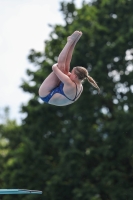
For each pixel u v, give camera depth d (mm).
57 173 66812
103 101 68500
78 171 65938
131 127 61094
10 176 71938
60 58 24406
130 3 68438
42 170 70562
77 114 67000
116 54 66188
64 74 24344
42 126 72375
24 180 70438
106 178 62125
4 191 30047
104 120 68750
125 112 62250
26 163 71062
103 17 70250
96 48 67875
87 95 67000
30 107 72188
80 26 70062
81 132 66812
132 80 65750
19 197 70688
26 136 74000
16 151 72375
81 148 67312
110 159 64625
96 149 63688
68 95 24625
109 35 68688
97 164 67250
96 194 63031
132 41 65000
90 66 68688
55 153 73500
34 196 68812
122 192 61531
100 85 66312
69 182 68000
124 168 64438
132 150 60688
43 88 25141
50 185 66000
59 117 72812
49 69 72500
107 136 64250
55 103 25219
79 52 68062
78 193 62844
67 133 68750
